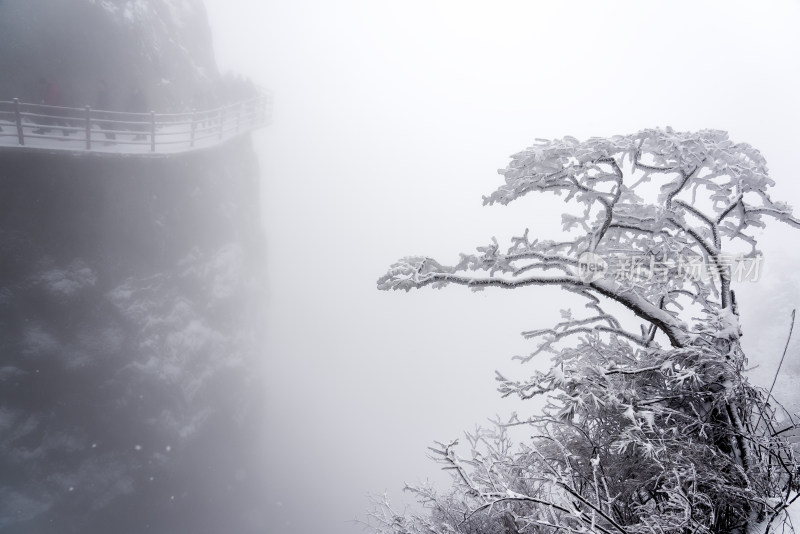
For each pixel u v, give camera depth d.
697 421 3.31
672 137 3.58
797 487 2.91
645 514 3.15
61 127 14.94
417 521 3.81
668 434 3.39
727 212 3.96
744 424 3.38
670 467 3.06
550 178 3.68
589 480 3.42
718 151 3.70
